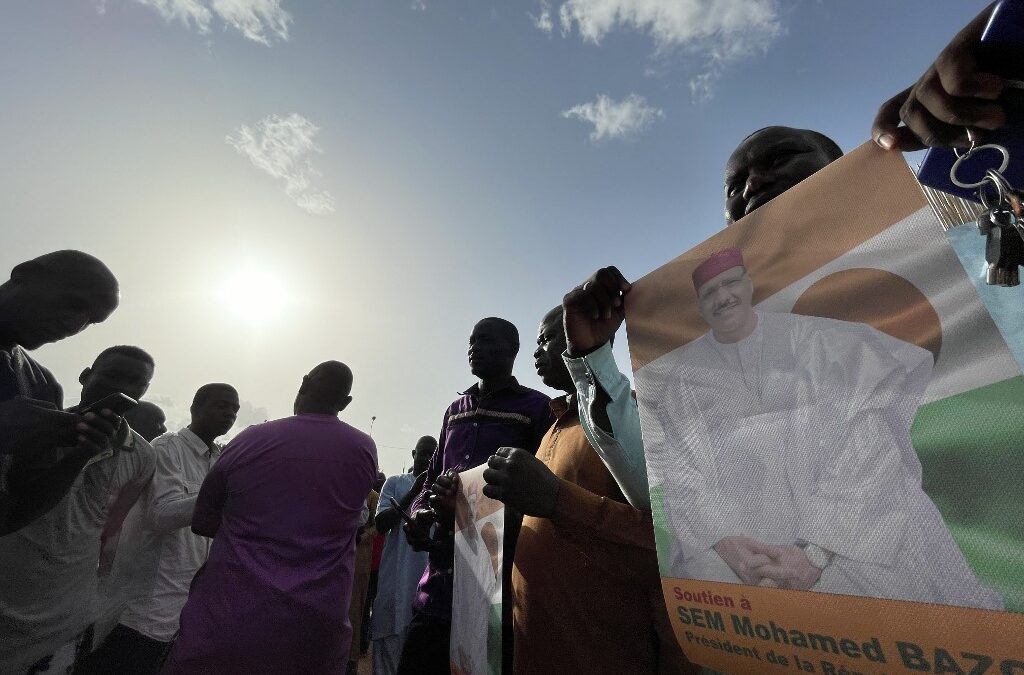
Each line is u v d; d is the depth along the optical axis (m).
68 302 1.53
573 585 1.47
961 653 0.63
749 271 1.02
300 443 2.15
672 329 1.15
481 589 1.85
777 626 0.83
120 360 2.01
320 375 2.52
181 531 2.58
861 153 0.89
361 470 2.27
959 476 0.68
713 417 1.01
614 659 1.34
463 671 1.87
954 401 0.71
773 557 0.86
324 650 1.98
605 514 1.36
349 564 2.17
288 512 2.02
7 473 1.43
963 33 0.65
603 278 1.34
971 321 0.71
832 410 0.84
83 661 1.92
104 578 1.99
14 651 1.58
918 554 0.70
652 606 1.38
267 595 1.89
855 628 0.73
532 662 1.51
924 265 0.78
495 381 2.97
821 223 0.92
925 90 0.70
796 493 0.85
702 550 0.97
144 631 2.30
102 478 1.83
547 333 2.26
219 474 2.12
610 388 1.44
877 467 0.76
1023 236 0.69
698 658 0.94
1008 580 0.61
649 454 1.12
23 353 1.56
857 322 0.84
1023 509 0.62
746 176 1.50
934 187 0.79
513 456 1.41
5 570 1.53
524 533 1.73
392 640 3.90
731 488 0.95
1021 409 0.64
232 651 1.81
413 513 2.96
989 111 0.66
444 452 2.98
